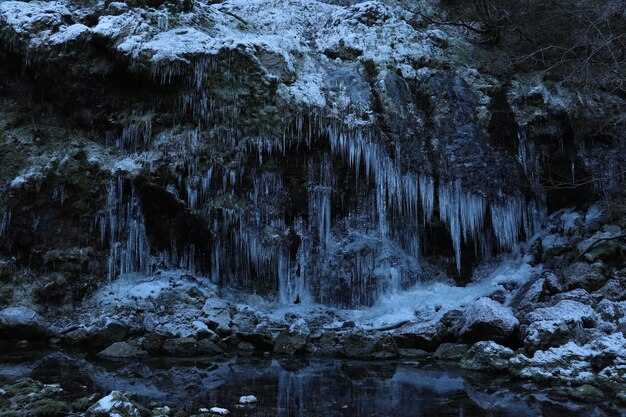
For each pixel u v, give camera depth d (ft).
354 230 32.99
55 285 29.71
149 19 32.24
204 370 21.86
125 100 32.12
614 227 31.55
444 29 41.34
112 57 31.24
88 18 33.12
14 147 31.17
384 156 32.83
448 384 19.75
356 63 35.91
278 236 32.19
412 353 25.40
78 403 15.90
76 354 24.41
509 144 35.09
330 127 32.42
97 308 29.22
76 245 30.81
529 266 32.12
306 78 33.96
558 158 35.53
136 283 30.71
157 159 31.12
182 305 28.73
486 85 36.88
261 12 39.88
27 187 30.04
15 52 31.24
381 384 19.71
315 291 32.37
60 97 32.04
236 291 31.81
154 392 18.21
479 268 33.81
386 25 38.32
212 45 31.78
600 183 34.37
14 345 26.05
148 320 27.50
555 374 20.31
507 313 24.66
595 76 35.45
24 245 30.14
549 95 36.06
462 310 27.89
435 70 36.99
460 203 33.27
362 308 31.94
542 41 38.14
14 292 29.50
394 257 32.60
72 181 30.63
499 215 33.60
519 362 21.11
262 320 28.76
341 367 22.72
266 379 20.40
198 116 31.78
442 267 33.50
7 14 31.53
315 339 26.81
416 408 16.63
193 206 31.27
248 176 32.19
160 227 31.48
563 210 35.29
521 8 38.19
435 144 34.04
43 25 31.53
